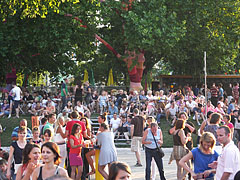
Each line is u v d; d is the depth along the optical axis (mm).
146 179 10031
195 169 6578
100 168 9773
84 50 29094
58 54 30531
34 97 26719
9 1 17750
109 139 9797
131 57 29750
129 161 15461
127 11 28109
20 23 24188
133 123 13625
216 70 35750
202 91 31000
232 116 18172
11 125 22422
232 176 5820
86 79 42594
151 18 27078
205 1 30344
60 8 23938
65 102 24062
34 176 5488
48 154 5434
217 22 32156
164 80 35094
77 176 9891
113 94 28516
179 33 27828
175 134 9562
